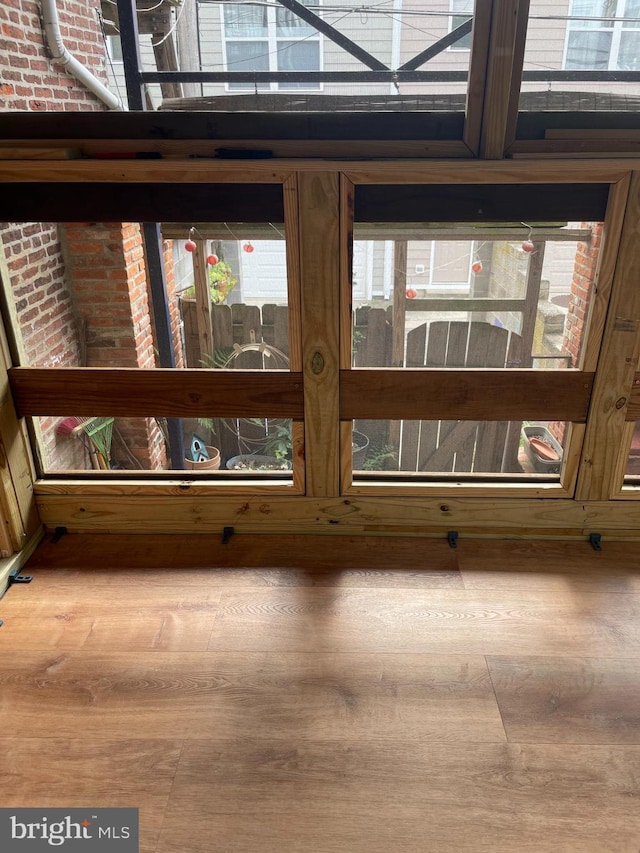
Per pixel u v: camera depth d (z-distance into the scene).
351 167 1.68
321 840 1.23
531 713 1.50
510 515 2.13
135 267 4.14
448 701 1.53
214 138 1.74
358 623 1.79
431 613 1.83
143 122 1.73
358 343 4.39
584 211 1.77
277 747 1.42
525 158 1.69
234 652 1.69
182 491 2.14
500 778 1.34
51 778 1.35
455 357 4.30
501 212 1.78
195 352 4.48
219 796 1.31
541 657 1.67
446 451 4.57
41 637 1.75
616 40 4.89
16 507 2.02
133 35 3.30
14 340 1.97
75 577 2.00
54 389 2.01
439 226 3.49
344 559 2.07
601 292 1.82
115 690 1.57
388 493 2.12
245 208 1.80
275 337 4.33
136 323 4.16
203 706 1.53
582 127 1.70
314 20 3.61
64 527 2.20
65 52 3.57
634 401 1.94
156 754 1.41
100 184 1.78
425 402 1.98
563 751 1.41
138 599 1.90
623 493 2.09
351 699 1.54
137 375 1.98
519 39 1.55
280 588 1.94
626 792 1.31
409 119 1.70
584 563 2.04
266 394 1.99
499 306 4.17
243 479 2.18
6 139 1.77
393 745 1.42
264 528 2.19
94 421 4.02
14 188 1.79
